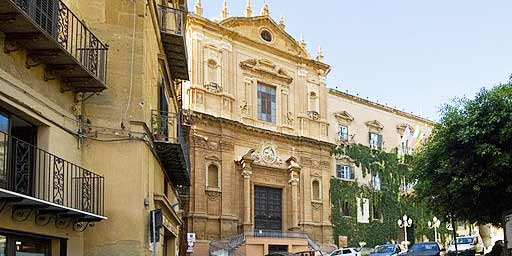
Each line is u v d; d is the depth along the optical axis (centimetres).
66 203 1159
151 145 1426
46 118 1104
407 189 5638
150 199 1405
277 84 4834
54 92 1155
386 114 5831
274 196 4644
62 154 1173
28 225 1015
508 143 2245
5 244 972
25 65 1033
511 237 2094
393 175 5597
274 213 4603
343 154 5269
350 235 5059
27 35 966
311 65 5097
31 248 1061
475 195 2341
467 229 5759
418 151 2959
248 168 4422
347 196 5141
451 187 2348
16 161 1016
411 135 5941
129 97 1329
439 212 2581
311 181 4856
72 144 1228
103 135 1296
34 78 1068
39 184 1071
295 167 4694
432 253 3319
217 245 4091
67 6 1234
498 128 2261
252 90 4656
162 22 1794
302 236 4475
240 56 4644
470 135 2273
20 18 905
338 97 5406
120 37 1361
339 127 5325
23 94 1018
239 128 4453
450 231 5706
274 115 4784
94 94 1305
